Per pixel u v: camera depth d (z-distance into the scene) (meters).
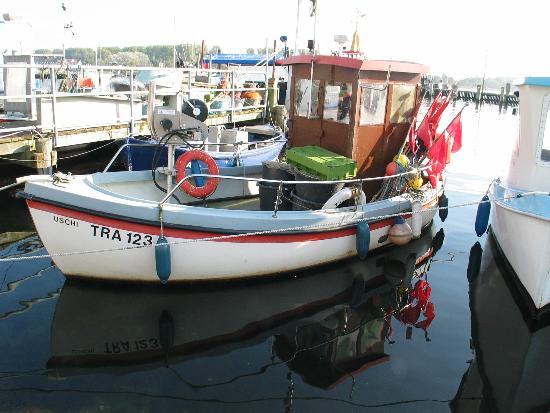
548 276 5.84
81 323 5.60
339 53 8.92
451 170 16.12
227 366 4.98
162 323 5.69
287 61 8.45
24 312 5.78
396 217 7.66
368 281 7.20
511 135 27.30
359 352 5.37
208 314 5.95
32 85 10.34
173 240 5.90
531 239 6.05
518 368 5.24
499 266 7.98
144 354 5.09
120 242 5.84
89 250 5.88
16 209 9.68
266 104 17.55
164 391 4.54
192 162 7.75
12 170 10.81
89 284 6.25
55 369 4.77
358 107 7.35
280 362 5.11
